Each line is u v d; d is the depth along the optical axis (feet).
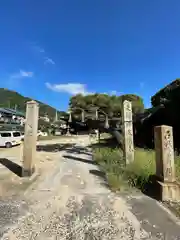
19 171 29.94
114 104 62.80
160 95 55.62
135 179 22.11
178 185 17.43
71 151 57.21
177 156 31.50
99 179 25.50
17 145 77.97
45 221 13.62
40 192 20.12
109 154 39.96
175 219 13.96
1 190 20.67
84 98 63.26
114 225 13.09
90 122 58.70
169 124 47.52
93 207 16.16
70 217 14.28
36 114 28.35
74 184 23.20
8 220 13.73
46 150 59.47
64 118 63.82
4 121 123.65
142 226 12.96
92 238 11.51
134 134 60.29
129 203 16.97
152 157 30.09
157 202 17.08
